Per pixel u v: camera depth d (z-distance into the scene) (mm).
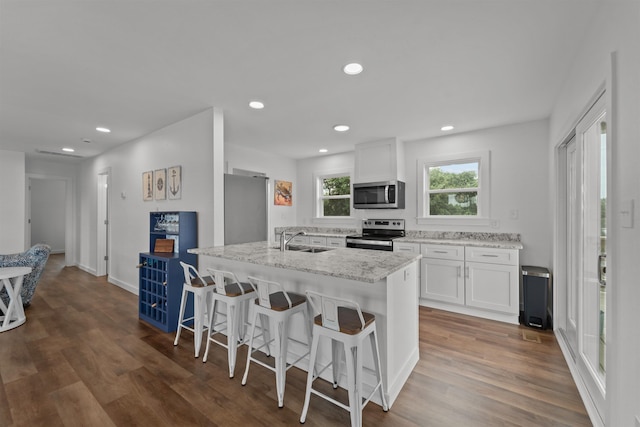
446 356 2363
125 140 4281
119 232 4586
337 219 5230
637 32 1075
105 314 3348
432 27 1680
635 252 1089
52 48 1896
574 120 2035
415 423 1629
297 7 1519
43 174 5797
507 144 3521
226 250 2688
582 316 2047
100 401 1803
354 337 1537
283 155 5379
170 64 2111
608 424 1284
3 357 2342
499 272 3113
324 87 2490
